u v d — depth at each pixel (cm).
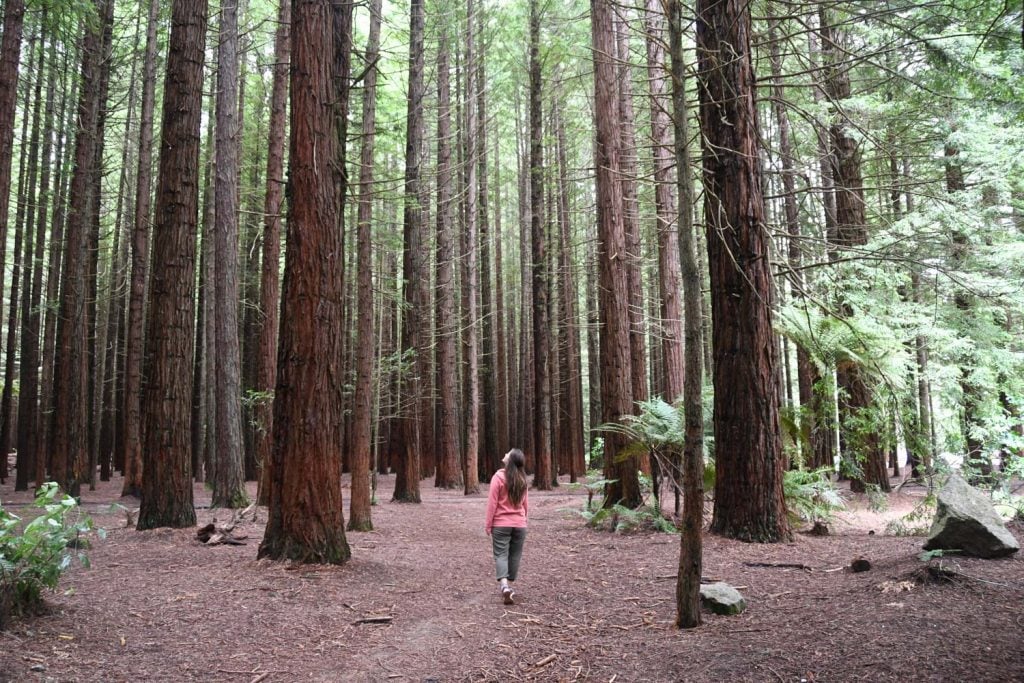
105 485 2364
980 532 552
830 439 1384
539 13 1836
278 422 794
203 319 2316
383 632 543
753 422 807
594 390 2716
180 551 855
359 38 1830
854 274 1325
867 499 1347
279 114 1444
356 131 1855
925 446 1004
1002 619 409
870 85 1360
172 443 1052
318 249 791
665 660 419
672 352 1469
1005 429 982
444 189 1939
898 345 1092
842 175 1430
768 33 853
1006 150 1221
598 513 1080
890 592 488
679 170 484
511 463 662
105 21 1719
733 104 818
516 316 3491
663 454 1060
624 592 635
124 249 2586
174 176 1073
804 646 407
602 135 1231
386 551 944
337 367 805
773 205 1596
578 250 2783
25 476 2052
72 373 1780
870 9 784
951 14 872
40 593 539
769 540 784
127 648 472
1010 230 1367
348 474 2873
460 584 729
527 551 919
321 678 435
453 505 1706
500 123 2595
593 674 413
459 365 3053
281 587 666
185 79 1085
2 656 420
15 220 2203
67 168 1917
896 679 338
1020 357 1366
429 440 3053
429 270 2152
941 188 1480
